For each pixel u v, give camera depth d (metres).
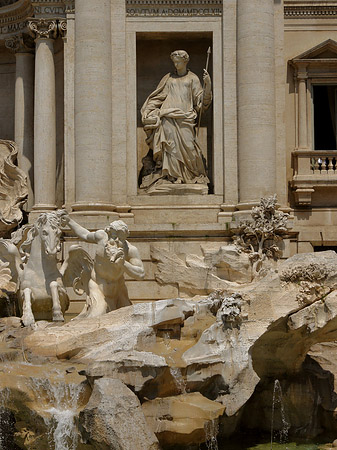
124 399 15.45
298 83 29.25
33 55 30.75
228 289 19.33
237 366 17.45
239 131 27.69
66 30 28.31
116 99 27.89
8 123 32.00
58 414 15.88
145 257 26.75
